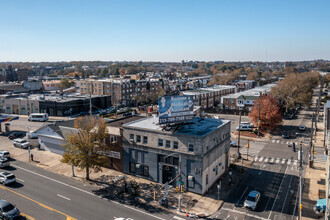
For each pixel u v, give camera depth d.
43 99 114.25
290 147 66.50
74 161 43.75
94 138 44.56
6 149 63.84
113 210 36.22
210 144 43.25
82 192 41.62
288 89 111.94
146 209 36.69
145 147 45.94
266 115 81.50
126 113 107.56
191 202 38.88
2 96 120.88
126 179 46.66
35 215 34.69
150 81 159.38
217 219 34.38
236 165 53.91
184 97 44.00
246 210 36.69
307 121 98.88
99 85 148.62
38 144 63.88
